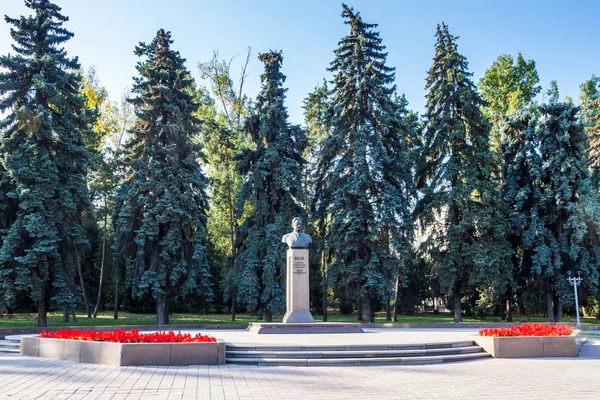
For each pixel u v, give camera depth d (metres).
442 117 29.31
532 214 30.50
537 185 31.55
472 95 29.20
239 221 36.03
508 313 31.75
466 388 9.31
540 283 30.66
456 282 29.14
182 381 9.75
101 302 43.31
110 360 12.03
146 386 9.20
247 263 27.45
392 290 26.39
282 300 26.70
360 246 27.39
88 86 35.28
